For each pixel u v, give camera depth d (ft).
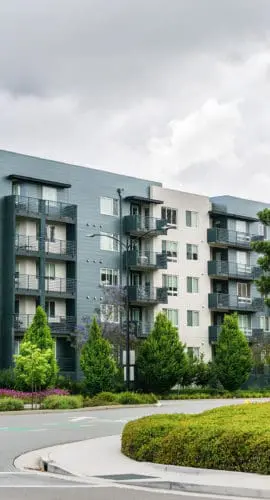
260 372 227.40
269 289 147.84
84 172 198.49
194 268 222.69
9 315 177.37
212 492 43.68
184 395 178.81
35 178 185.37
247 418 56.65
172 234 217.56
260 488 42.22
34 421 106.01
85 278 194.29
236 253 235.40
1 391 146.00
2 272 179.22
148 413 119.44
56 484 47.57
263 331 234.99
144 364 181.88
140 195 211.41
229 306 227.20
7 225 180.55
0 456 64.23
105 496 42.39
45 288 187.11
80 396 144.05
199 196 226.58
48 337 166.61
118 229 204.44
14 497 41.83
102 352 167.22
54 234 191.31
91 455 61.11
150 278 211.00
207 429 51.06
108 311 190.19
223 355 200.23
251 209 244.22
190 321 219.41
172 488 45.47
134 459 57.52
